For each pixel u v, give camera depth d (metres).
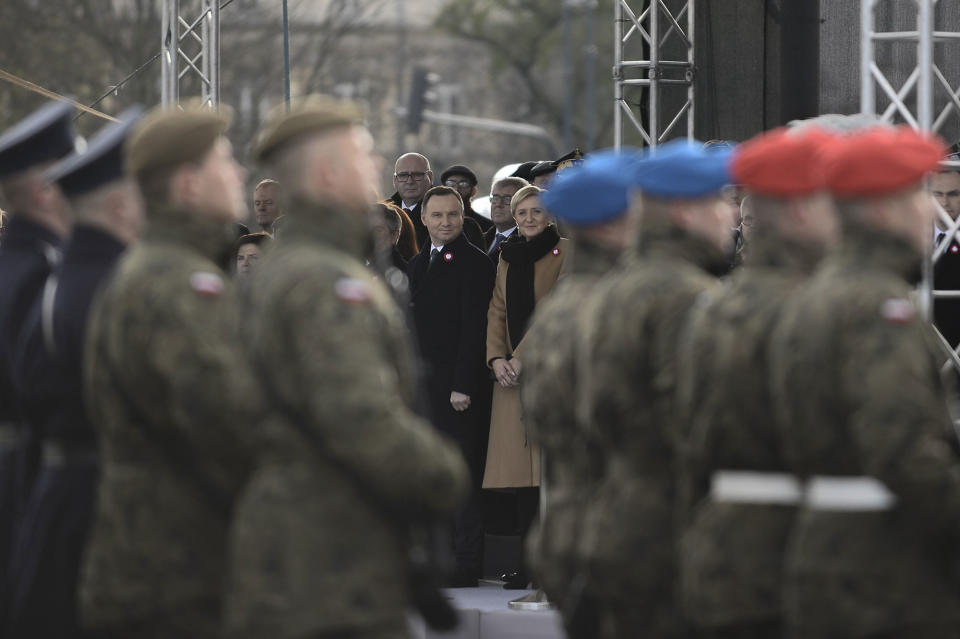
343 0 75.50
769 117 24.00
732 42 24.36
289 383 8.22
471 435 19.50
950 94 17.45
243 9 72.50
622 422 9.41
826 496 7.90
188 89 58.72
